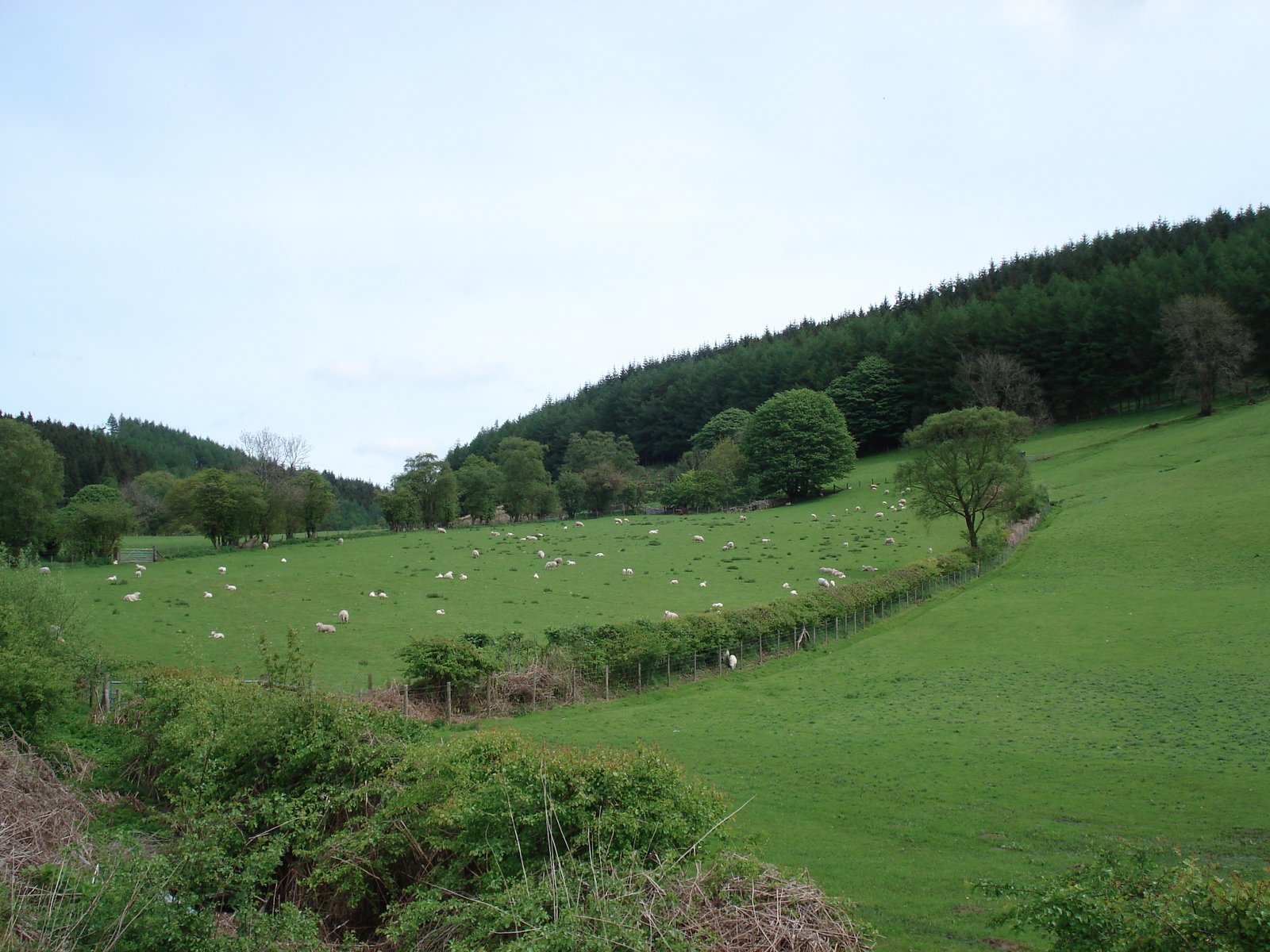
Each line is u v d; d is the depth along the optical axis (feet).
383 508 348.79
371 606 175.42
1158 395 414.00
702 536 285.23
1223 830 63.00
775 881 38.73
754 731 102.01
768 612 151.12
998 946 44.98
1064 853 60.49
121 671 97.66
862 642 155.94
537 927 35.09
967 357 436.35
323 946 40.37
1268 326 375.04
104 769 69.51
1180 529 211.41
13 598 92.07
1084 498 269.23
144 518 446.19
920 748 92.02
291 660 65.10
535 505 408.05
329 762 53.83
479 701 112.68
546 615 168.96
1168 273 424.05
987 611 167.73
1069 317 421.59
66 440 529.86
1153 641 133.28
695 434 568.41
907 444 237.25
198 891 42.68
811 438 376.07
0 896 36.04
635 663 127.13
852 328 554.46
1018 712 105.40
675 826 41.65
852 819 70.13
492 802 42.88
